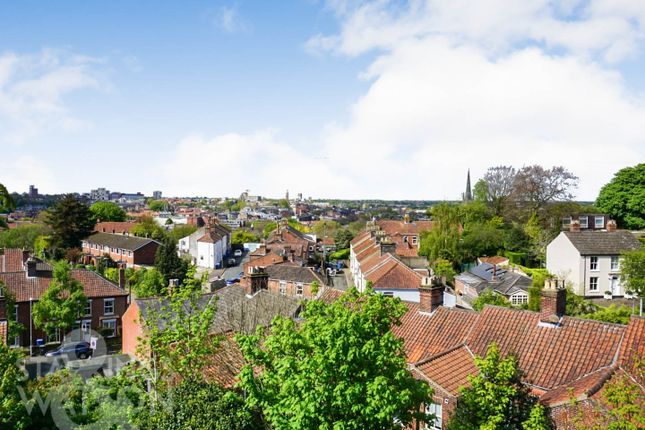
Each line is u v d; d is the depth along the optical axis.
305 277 67.19
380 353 14.75
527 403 17.33
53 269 55.09
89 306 54.69
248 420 18.58
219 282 77.44
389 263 53.03
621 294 65.88
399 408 14.59
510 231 86.00
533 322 23.89
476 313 26.17
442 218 85.06
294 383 14.55
